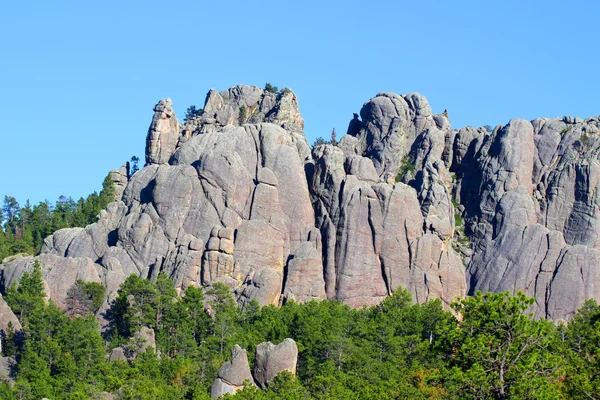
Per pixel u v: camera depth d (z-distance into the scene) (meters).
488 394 141.50
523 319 142.88
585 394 148.50
